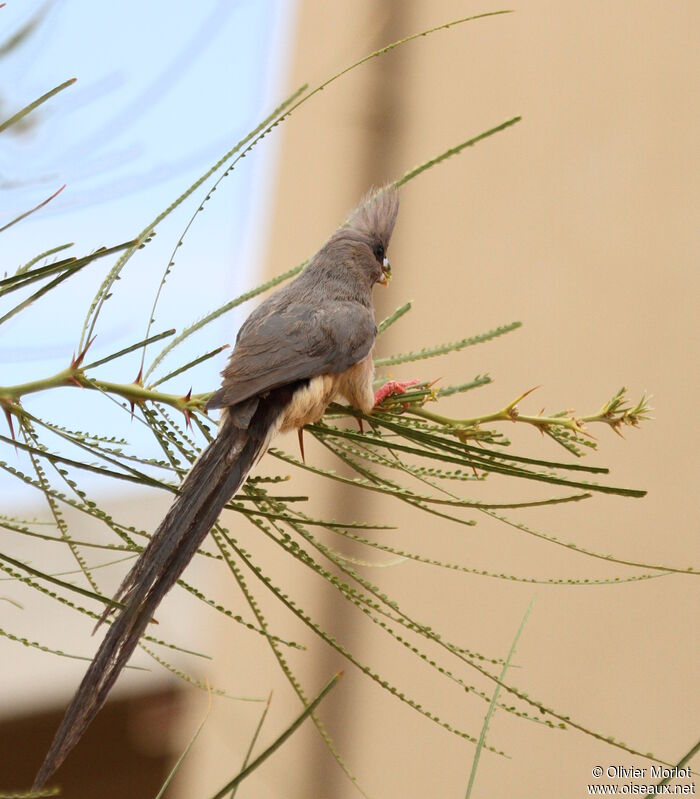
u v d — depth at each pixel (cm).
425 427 414
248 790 1180
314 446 1159
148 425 364
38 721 1038
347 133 1140
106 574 1100
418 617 1132
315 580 1154
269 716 1184
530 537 1056
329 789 1173
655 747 957
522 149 1093
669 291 979
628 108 1017
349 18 1095
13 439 304
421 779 1117
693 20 981
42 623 1084
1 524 314
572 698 1020
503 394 1093
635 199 1005
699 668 938
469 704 1085
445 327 1150
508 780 1059
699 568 945
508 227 1100
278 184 1224
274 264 1227
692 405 958
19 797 267
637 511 991
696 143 969
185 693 1149
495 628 1073
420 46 1125
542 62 1079
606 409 397
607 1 1039
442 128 1138
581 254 1045
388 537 1146
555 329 1062
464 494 1098
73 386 342
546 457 1052
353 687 1166
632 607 988
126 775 1145
